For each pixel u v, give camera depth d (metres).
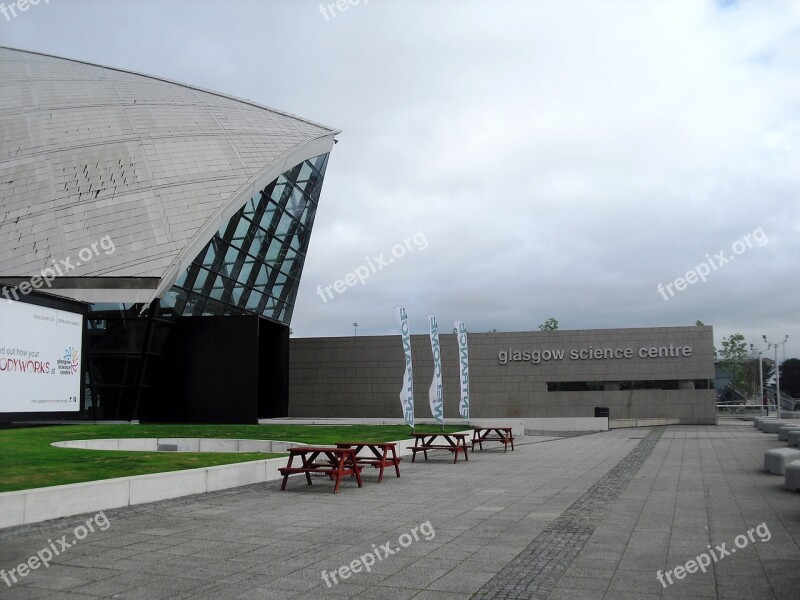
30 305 21.41
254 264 41.44
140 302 30.91
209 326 35.53
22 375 20.91
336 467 14.45
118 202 33.25
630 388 44.28
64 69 42.59
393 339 47.53
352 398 47.75
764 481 15.02
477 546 8.56
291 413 48.41
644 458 20.89
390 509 11.45
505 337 46.06
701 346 43.59
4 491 10.19
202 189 35.09
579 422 37.72
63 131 35.88
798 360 116.25
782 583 6.84
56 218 31.88
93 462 13.86
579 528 9.66
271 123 42.41
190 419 35.19
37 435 20.70
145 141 36.75
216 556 8.08
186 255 32.59
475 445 26.72
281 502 12.20
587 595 6.46
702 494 13.01
